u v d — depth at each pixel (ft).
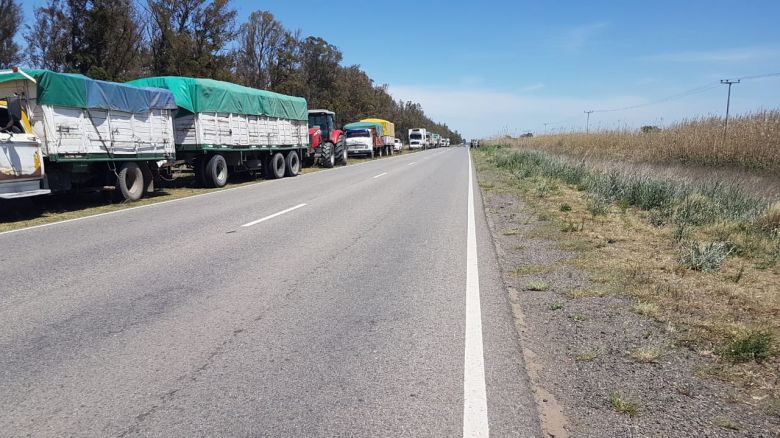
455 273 21.71
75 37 92.84
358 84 222.69
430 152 202.69
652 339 14.33
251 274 21.30
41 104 36.06
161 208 41.16
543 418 10.59
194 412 10.73
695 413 10.67
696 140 73.77
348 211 39.32
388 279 20.75
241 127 62.90
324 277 20.93
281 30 151.33
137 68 104.42
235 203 44.09
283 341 14.40
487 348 14.03
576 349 13.91
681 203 34.71
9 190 34.19
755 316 15.67
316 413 10.73
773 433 9.93
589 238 27.37
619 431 10.09
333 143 100.07
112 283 19.92
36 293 18.66
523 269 22.03
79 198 46.96
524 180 61.98
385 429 10.18
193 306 17.28
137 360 13.14
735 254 23.00
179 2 106.52
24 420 10.43
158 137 48.47
